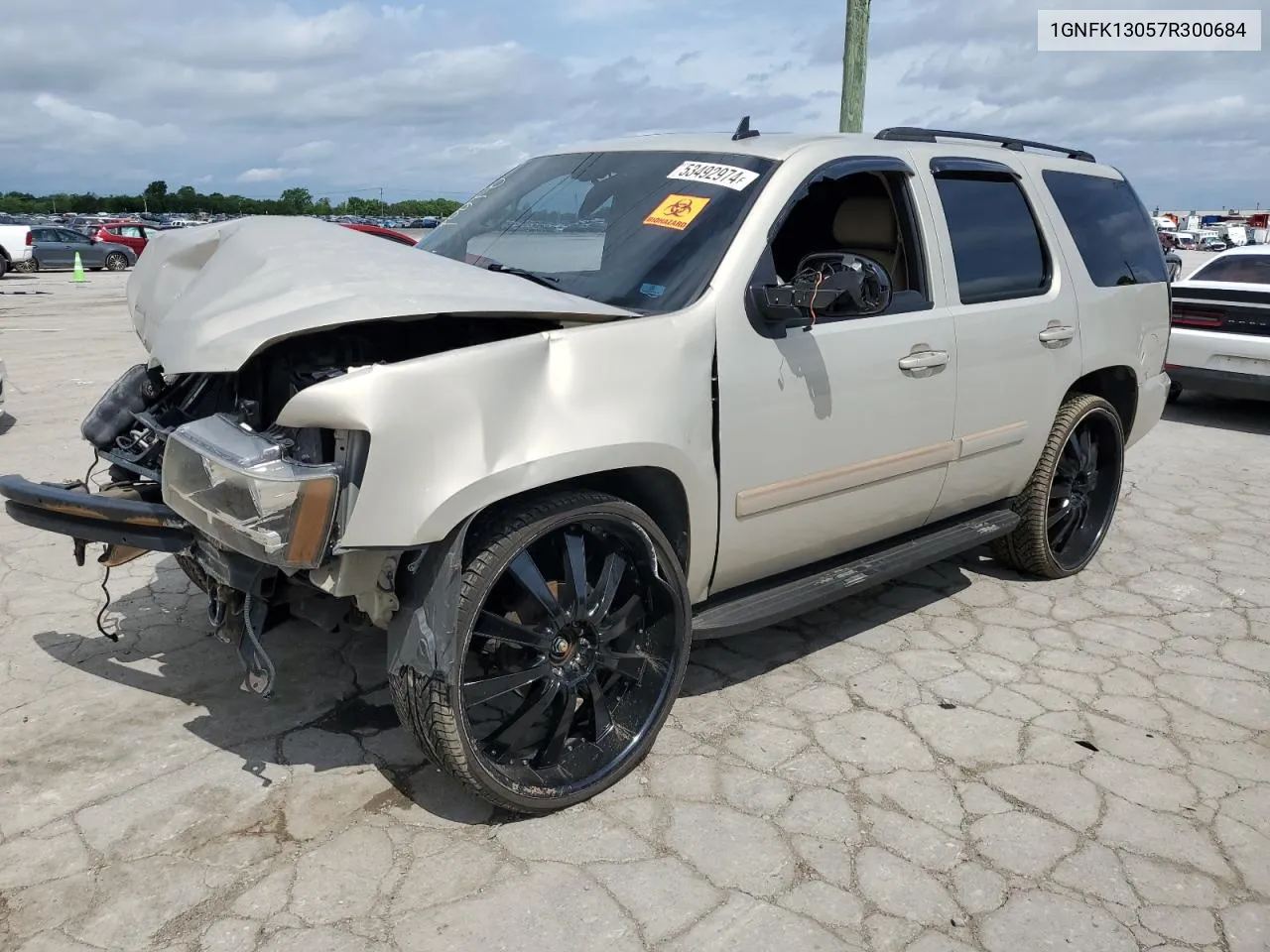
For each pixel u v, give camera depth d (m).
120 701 3.49
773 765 3.21
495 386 2.59
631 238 3.40
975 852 2.81
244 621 2.84
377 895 2.56
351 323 2.52
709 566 3.24
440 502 2.49
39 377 9.78
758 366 3.18
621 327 2.87
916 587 4.78
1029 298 4.27
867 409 3.54
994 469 4.24
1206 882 2.72
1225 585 4.88
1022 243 4.32
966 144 4.32
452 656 2.59
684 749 3.29
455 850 2.74
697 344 3.02
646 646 3.14
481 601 2.63
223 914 2.49
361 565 2.54
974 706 3.63
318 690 3.59
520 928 2.46
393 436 2.45
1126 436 5.20
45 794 2.96
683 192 3.46
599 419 2.77
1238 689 3.81
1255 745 3.42
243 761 3.15
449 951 2.38
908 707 3.61
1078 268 4.56
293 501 2.42
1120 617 4.47
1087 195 4.82
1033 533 4.66
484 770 2.72
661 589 3.05
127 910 2.50
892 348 3.60
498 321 2.99
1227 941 2.50
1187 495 6.48
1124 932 2.52
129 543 2.83
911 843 2.84
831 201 4.09
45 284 23.98
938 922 2.53
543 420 2.66
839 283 2.97
